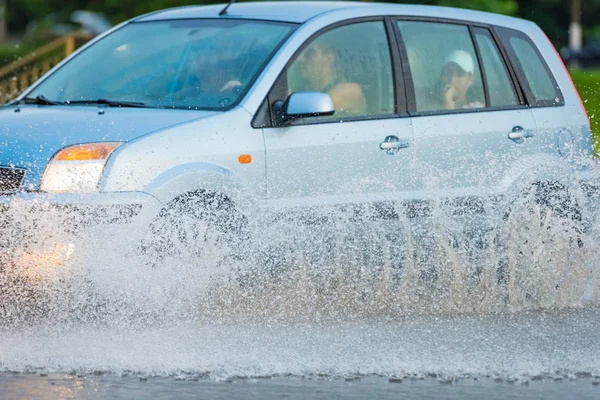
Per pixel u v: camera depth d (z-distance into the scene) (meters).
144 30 26.27
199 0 83.88
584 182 27.06
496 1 77.81
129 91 24.22
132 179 21.12
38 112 23.25
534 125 26.78
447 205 24.83
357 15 25.16
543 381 18.22
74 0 108.69
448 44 26.41
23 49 106.75
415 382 17.94
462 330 21.70
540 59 27.91
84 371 18.03
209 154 21.95
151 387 17.28
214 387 17.36
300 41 24.08
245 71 23.69
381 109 24.66
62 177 20.95
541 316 23.44
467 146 25.42
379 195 23.95
